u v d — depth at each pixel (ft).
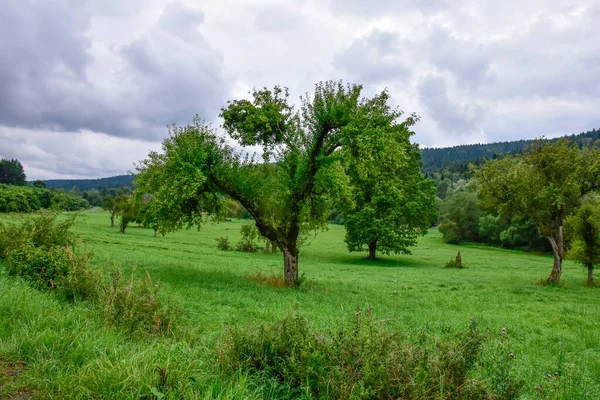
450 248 225.35
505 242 243.60
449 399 14.32
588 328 46.52
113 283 29.04
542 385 22.40
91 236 132.16
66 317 22.16
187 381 14.47
